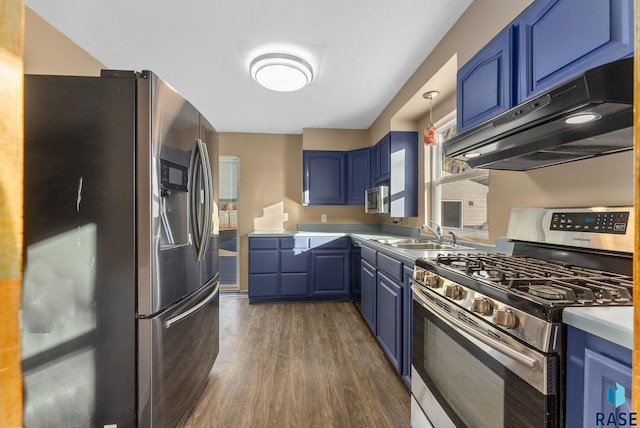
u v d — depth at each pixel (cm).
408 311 168
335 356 216
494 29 146
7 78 38
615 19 81
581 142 98
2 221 38
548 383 70
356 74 239
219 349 228
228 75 242
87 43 195
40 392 115
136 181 120
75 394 117
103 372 118
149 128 120
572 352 67
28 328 114
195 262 158
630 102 75
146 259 120
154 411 122
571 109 82
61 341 116
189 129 153
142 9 164
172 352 136
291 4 161
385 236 310
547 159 123
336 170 383
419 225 292
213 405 162
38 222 115
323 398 168
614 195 106
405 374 172
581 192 119
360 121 359
